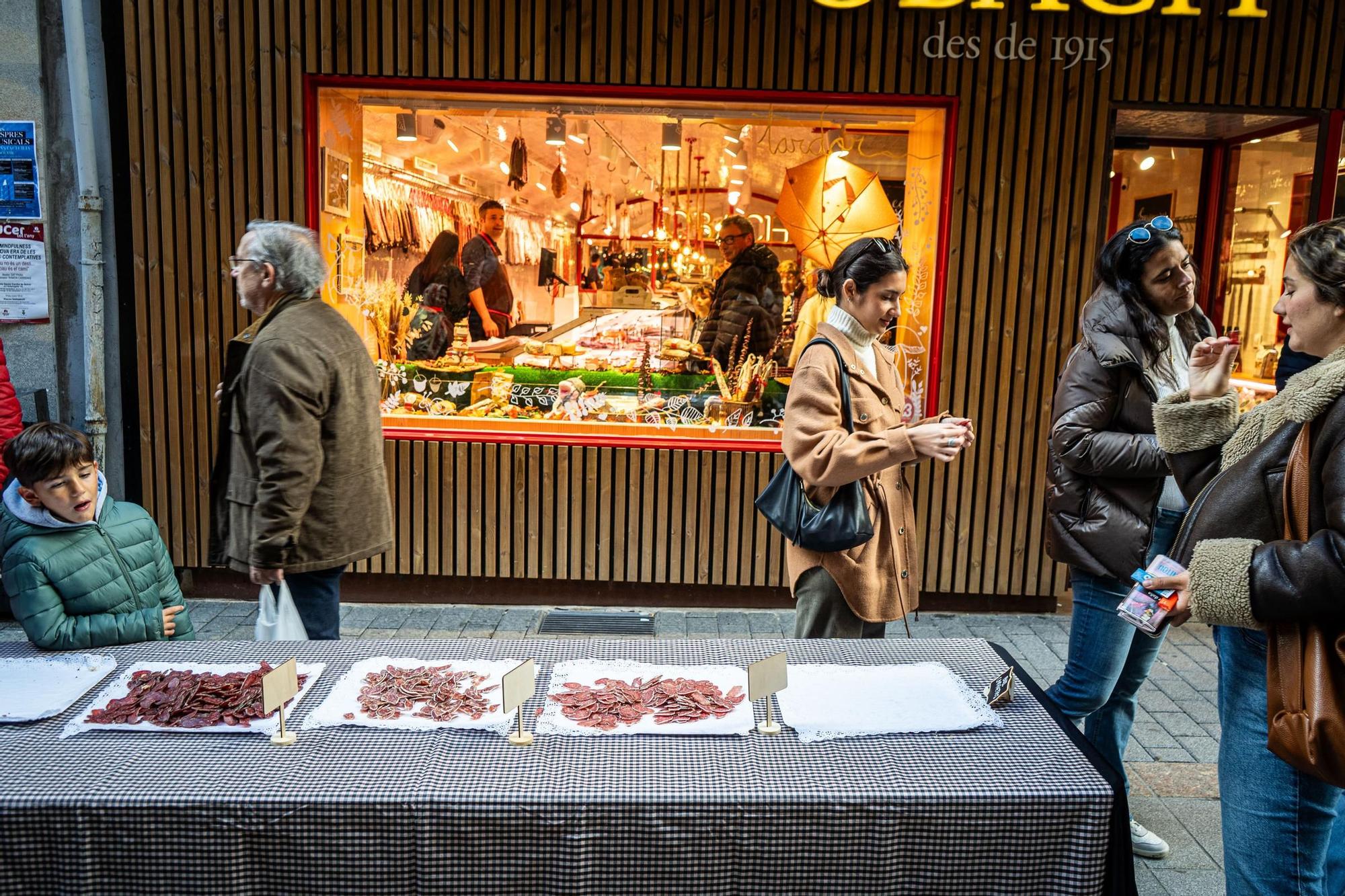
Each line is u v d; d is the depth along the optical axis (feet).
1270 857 6.52
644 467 16.98
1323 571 5.75
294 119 16.08
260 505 9.45
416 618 16.69
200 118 16.06
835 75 15.93
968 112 15.99
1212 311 20.10
